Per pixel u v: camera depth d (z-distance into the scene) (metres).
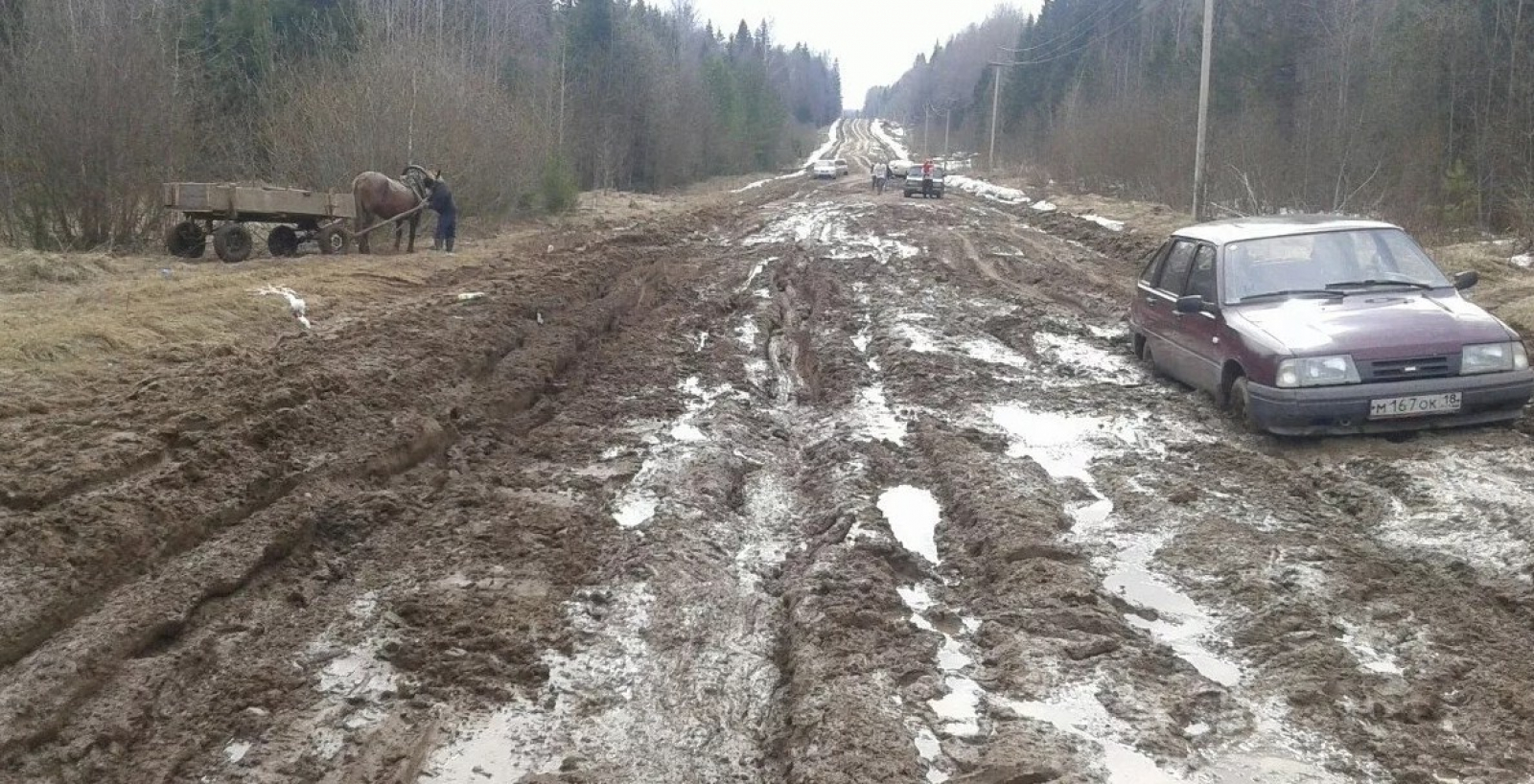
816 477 7.21
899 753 3.84
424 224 22.91
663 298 14.52
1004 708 4.19
